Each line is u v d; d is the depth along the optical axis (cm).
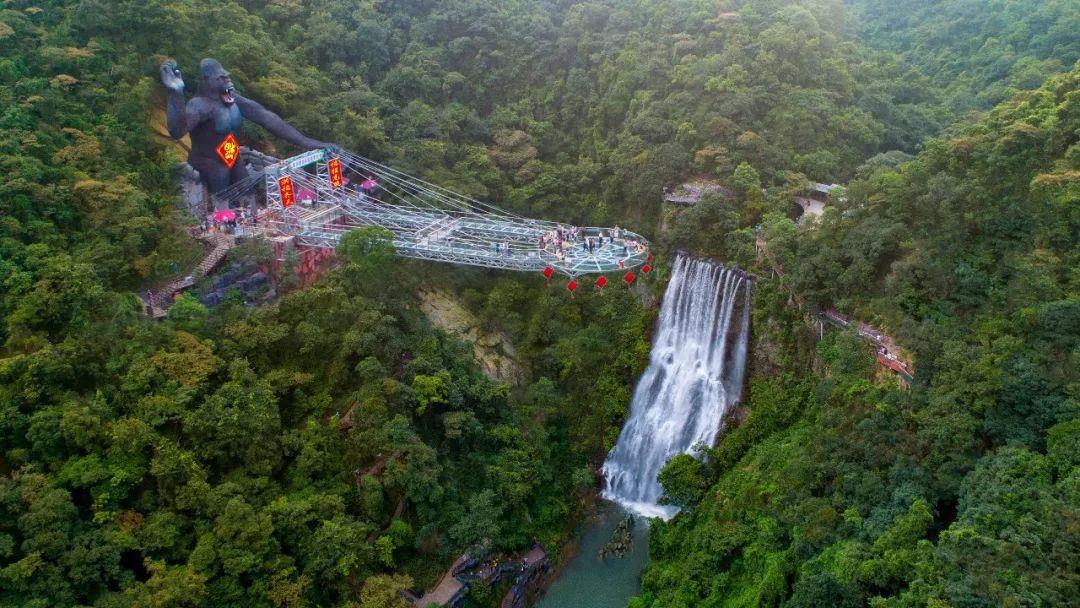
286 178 6231
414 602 4678
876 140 7544
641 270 7006
